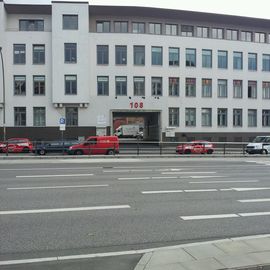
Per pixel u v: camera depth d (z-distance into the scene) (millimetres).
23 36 46469
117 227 7387
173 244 6367
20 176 15328
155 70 49125
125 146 32250
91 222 7734
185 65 50219
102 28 49000
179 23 50844
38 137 46406
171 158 27562
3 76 44094
